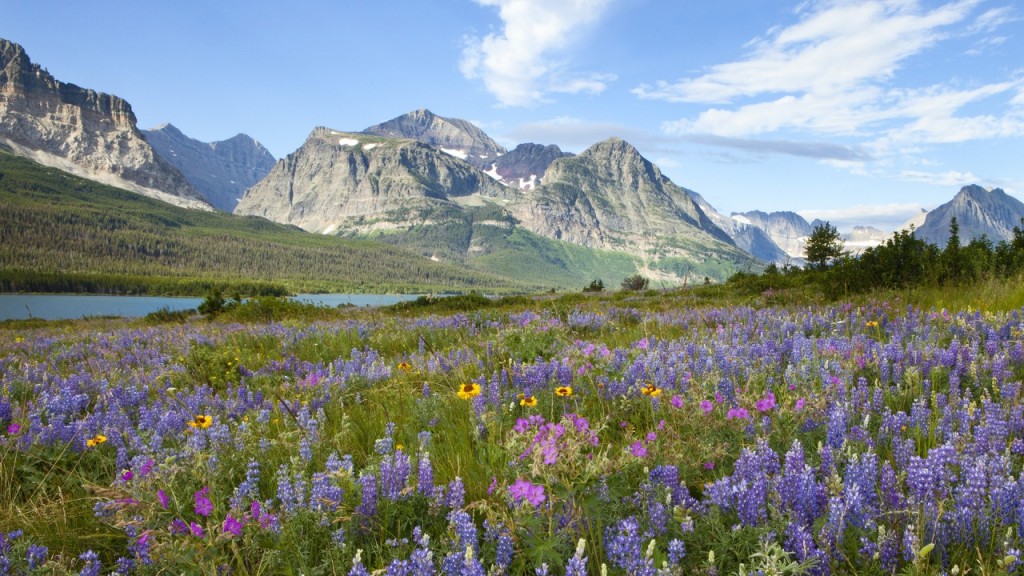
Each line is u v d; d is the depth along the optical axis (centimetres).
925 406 458
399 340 1217
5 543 318
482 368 758
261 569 281
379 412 597
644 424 489
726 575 261
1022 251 1506
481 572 233
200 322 2397
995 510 271
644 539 266
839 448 357
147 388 759
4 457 491
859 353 630
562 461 289
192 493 373
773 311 1296
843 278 1614
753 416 420
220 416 651
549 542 254
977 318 802
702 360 638
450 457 430
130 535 314
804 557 242
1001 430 379
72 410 674
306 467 423
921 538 259
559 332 966
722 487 297
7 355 1338
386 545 301
